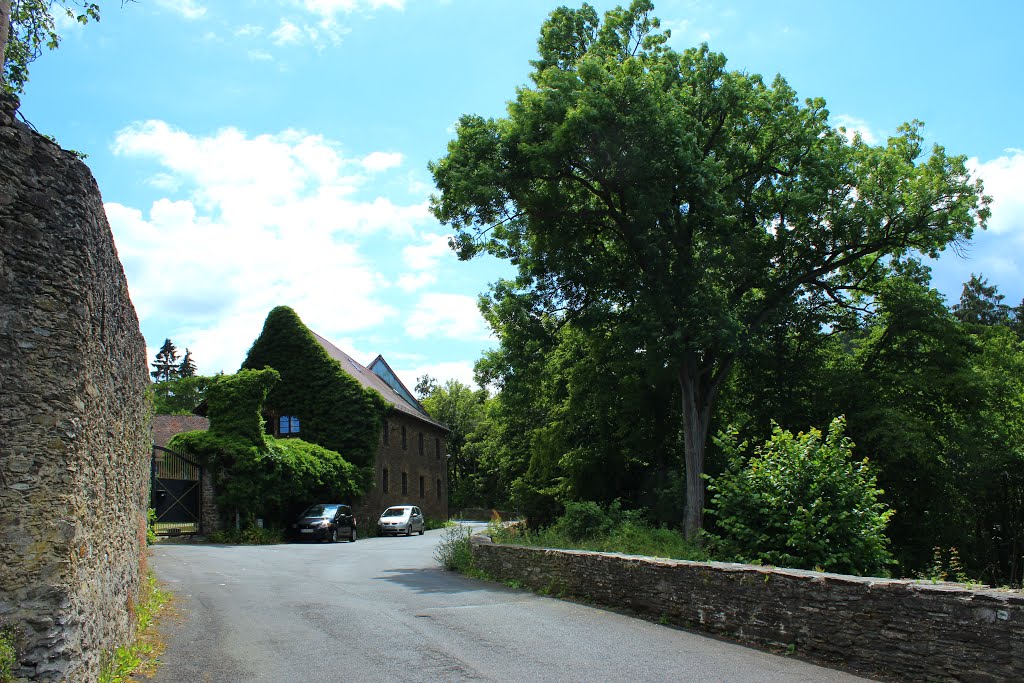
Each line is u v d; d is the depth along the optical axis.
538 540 16.08
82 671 5.65
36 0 12.34
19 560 5.35
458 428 79.38
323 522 30.77
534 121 19.41
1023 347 35.62
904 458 23.44
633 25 22.27
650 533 15.16
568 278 21.55
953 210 22.47
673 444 25.34
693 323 20.08
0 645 5.13
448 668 7.17
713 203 19.67
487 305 23.03
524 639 8.56
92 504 6.29
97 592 6.36
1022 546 28.83
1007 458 26.27
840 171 22.61
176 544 26.42
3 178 5.70
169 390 80.88
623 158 18.98
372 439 39.97
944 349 25.50
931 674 6.18
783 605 7.79
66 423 5.73
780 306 23.30
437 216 20.94
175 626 9.69
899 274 25.48
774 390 25.91
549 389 26.86
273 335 40.53
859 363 27.64
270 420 39.81
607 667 7.13
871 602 6.80
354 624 9.75
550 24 22.55
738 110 21.98
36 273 5.78
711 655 7.59
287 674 7.02
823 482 11.48
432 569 17.81
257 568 17.98
